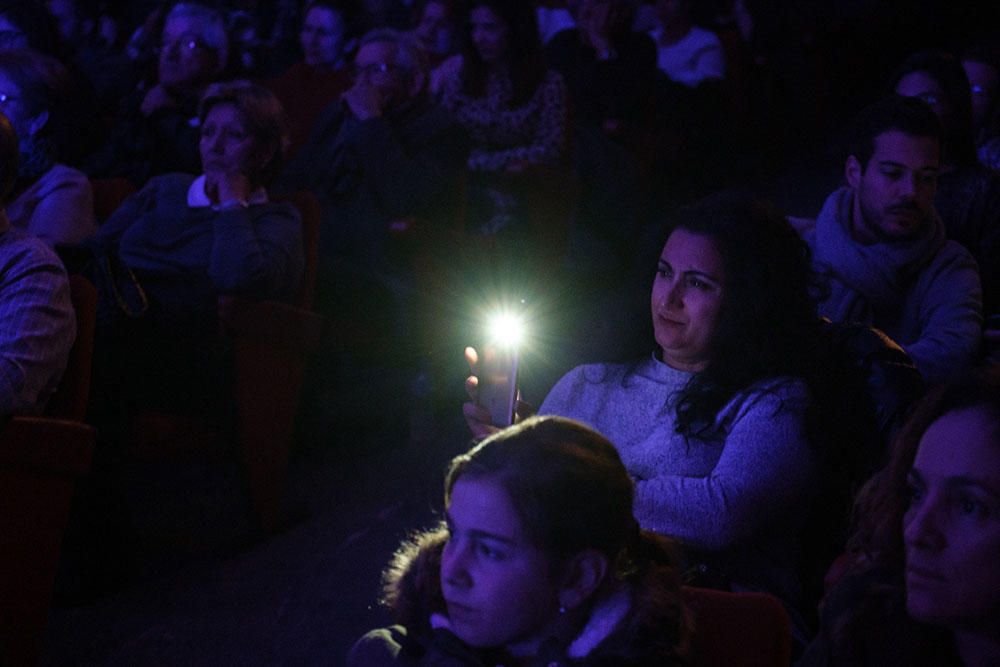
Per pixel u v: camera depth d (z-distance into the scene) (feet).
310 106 19.47
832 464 6.73
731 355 6.77
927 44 32.19
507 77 18.13
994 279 10.70
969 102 11.23
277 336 12.17
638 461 6.95
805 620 6.73
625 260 19.75
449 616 4.80
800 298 6.80
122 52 23.16
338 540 12.27
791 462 6.55
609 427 7.16
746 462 6.54
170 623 10.39
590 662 4.62
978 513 4.17
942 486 4.23
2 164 8.80
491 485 4.52
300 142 17.98
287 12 24.43
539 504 4.49
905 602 4.64
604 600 4.71
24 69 12.28
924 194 9.33
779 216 6.89
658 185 24.07
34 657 8.43
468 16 18.10
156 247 12.42
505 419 6.59
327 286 14.49
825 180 26.53
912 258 9.42
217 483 13.98
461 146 16.02
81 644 9.99
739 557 6.66
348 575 11.41
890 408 6.67
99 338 10.79
